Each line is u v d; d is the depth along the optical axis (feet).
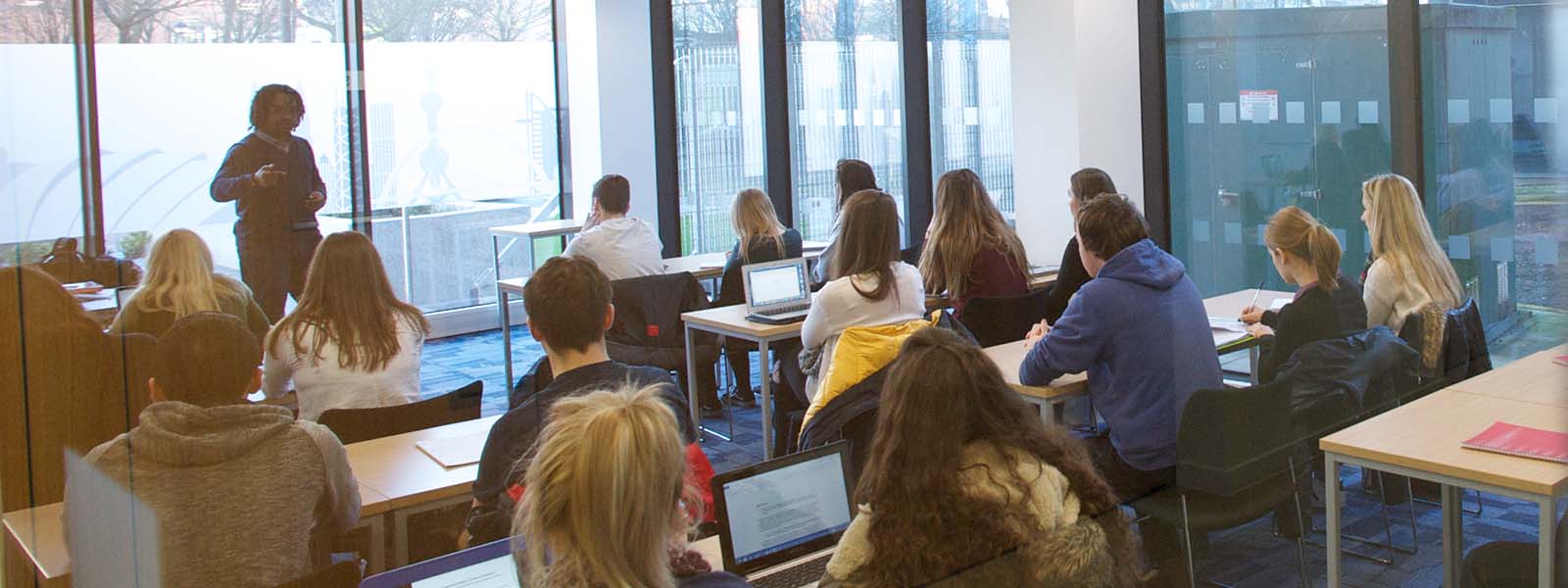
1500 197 11.40
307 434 4.86
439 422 5.90
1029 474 5.31
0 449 3.72
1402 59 11.96
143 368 4.04
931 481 5.12
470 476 5.57
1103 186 11.44
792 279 12.09
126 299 4.01
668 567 3.84
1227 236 13.93
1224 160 14.11
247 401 4.55
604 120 16.66
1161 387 8.96
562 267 6.45
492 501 5.51
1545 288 10.90
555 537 3.76
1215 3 13.88
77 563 3.82
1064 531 5.37
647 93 17.25
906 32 18.79
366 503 5.16
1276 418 9.51
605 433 3.75
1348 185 12.61
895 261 9.33
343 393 5.27
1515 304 11.04
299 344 5.05
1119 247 9.29
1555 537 6.60
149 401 4.06
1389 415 8.12
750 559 5.03
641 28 17.07
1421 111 11.91
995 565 5.13
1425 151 11.84
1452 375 11.00
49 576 3.78
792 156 19.31
